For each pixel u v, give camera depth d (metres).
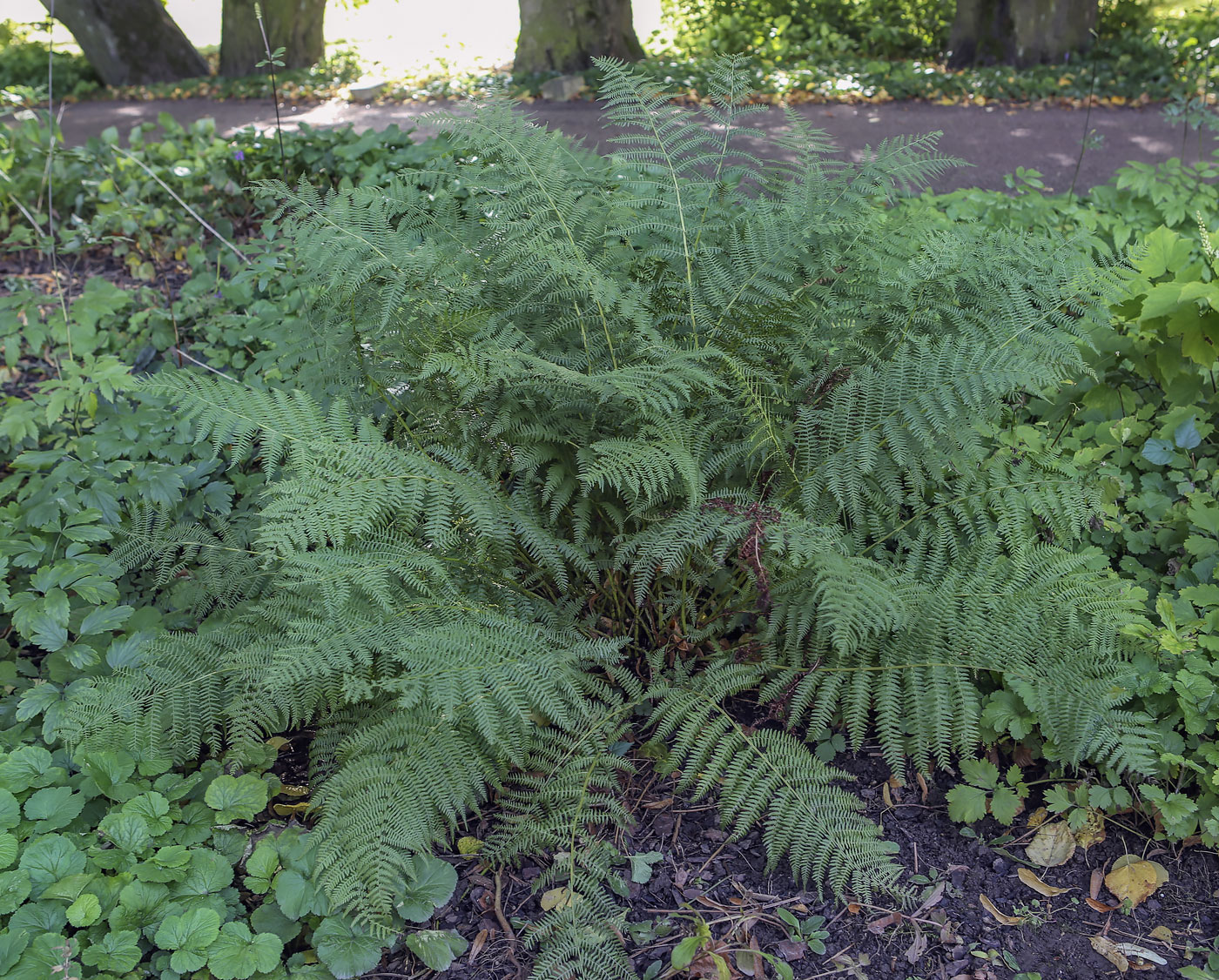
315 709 2.51
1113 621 2.23
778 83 10.10
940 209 4.19
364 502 2.10
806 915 2.09
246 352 3.99
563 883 2.13
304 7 13.02
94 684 2.29
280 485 2.13
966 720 2.19
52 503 2.81
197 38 18.44
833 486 2.32
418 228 2.70
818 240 2.54
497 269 2.54
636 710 2.53
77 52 15.05
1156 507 2.74
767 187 2.70
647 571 2.24
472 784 2.16
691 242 2.62
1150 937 2.01
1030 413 3.12
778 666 2.38
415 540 2.37
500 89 2.77
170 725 2.23
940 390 2.26
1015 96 9.58
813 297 2.55
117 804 2.13
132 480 2.91
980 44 11.10
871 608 1.97
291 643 2.16
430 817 2.03
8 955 1.77
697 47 13.14
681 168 2.63
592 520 2.52
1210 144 7.43
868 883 2.00
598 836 2.24
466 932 2.05
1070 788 2.27
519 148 2.57
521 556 2.55
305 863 2.02
